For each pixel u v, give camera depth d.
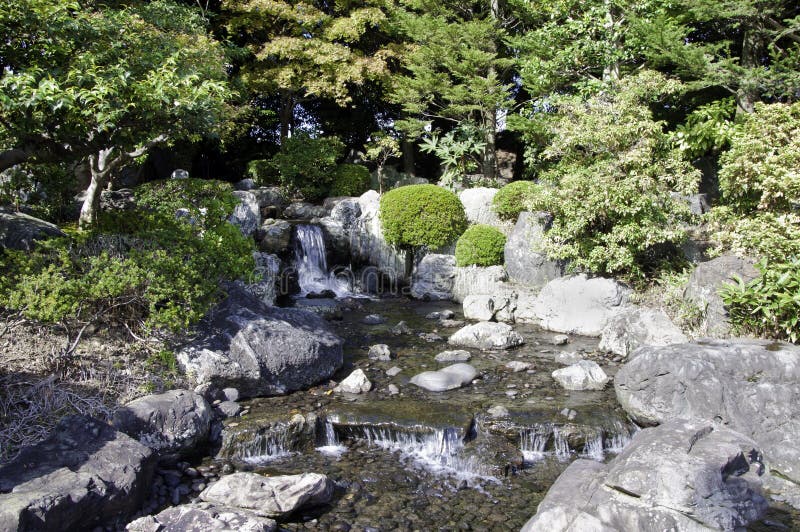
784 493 5.04
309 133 19.44
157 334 6.80
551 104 13.48
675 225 10.33
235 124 15.59
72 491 4.09
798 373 5.57
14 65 6.12
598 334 9.89
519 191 13.69
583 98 13.41
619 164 10.30
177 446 5.39
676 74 13.72
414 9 18.50
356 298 13.42
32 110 5.61
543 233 11.55
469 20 18.58
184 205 8.76
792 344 6.32
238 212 13.20
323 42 17.25
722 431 4.59
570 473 4.53
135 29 8.28
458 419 6.08
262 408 6.50
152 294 6.36
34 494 3.93
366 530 4.53
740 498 3.94
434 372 7.62
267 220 14.28
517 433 5.95
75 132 5.99
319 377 7.43
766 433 5.44
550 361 8.49
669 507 3.84
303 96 19.72
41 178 9.43
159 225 7.85
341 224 14.94
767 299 7.09
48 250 6.96
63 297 5.83
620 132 10.20
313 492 4.79
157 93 5.78
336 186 17.64
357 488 5.17
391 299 13.46
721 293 7.46
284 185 17.81
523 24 17.77
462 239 13.08
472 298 11.34
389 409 6.34
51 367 5.93
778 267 7.16
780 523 4.63
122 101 5.74
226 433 5.68
